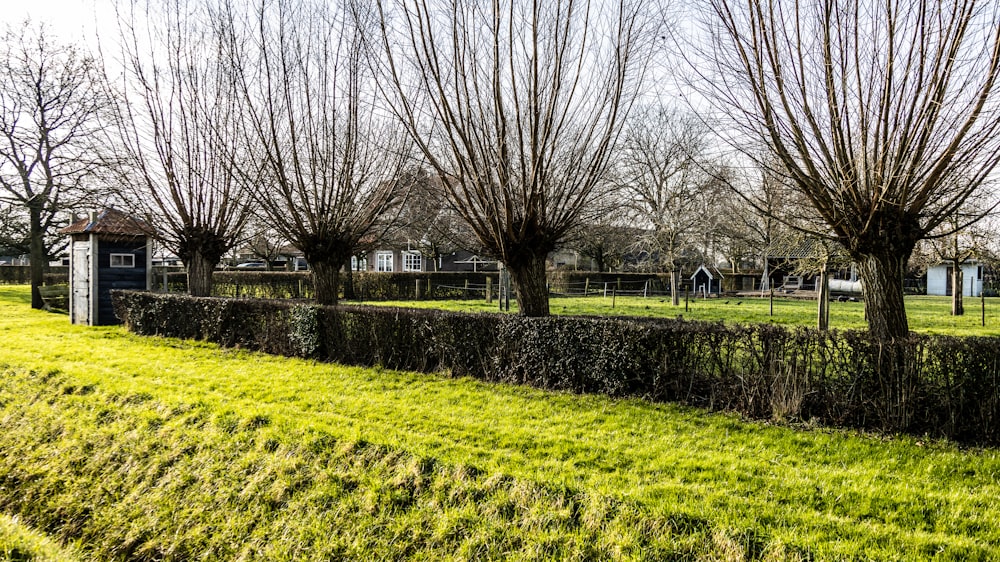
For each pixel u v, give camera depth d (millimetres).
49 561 3922
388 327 8164
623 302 24250
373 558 3566
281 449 4742
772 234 17750
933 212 5559
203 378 7418
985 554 2984
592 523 3438
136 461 5090
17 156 18547
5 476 5344
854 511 3471
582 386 6465
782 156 5434
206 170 12195
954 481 3908
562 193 7250
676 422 5250
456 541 3537
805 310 19547
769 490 3750
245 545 3928
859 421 5070
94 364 8359
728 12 5406
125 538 4285
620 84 6703
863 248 5543
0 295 23875
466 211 7297
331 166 9500
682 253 25719
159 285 18406
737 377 5582
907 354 4852
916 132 4875
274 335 9594
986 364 4605
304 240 9805
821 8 5164
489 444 4707
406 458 4359
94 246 13641
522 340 6941
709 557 3082
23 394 7012
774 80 5324
